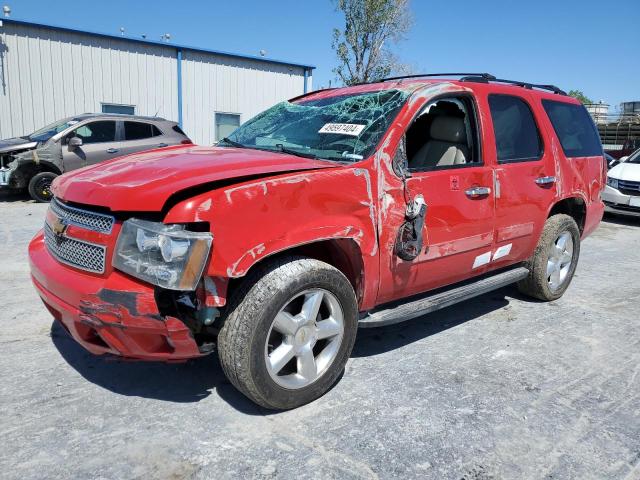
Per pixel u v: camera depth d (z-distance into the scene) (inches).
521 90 179.0
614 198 424.5
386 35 927.7
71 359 138.1
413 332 168.7
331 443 106.3
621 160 473.7
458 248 147.1
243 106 779.4
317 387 119.8
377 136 130.8
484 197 152.6
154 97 693.3
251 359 105.9
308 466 98.8
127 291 97.7
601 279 245.8
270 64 795.4
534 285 194.5
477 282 166.9
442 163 155.9
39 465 95.6
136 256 98.2
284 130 154.9
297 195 109.5
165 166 116.0
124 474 94.3
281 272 108.3
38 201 421.4
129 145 443.2
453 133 156.3
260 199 104.0
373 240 124.0
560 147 188.4
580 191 198.8
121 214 102.3
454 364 145.6
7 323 160.7
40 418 110.6
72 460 97.3
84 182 111.8
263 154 131.3
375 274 127.0
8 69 585.9
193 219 96.7
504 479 98.3
